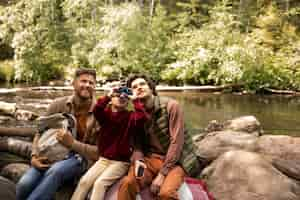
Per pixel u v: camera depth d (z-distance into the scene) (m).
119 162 2.32
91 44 15.98
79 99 2.57
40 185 2.34
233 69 13.12
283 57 14.83
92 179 2.28
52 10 15.94
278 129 6.73
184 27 17.30
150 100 2.38
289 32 17.20
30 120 5.36
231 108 8.92
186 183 2.32
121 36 15.04
